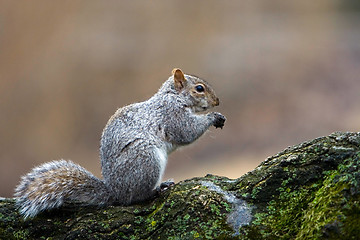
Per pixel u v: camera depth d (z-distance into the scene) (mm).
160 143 5816
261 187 4414
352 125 16766
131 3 23062
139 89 21000
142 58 22016
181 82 6492
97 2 22078
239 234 4223
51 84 19453
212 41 23359
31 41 19219
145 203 5262
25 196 4996
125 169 5344
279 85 20375
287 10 27453
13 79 18844
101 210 4785
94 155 18172
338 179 4059
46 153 18516
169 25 23250
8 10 18734
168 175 15258
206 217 4406
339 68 21594
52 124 19031
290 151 4527
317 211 3971
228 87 20594
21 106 18703
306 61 22203
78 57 20531
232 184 4590
